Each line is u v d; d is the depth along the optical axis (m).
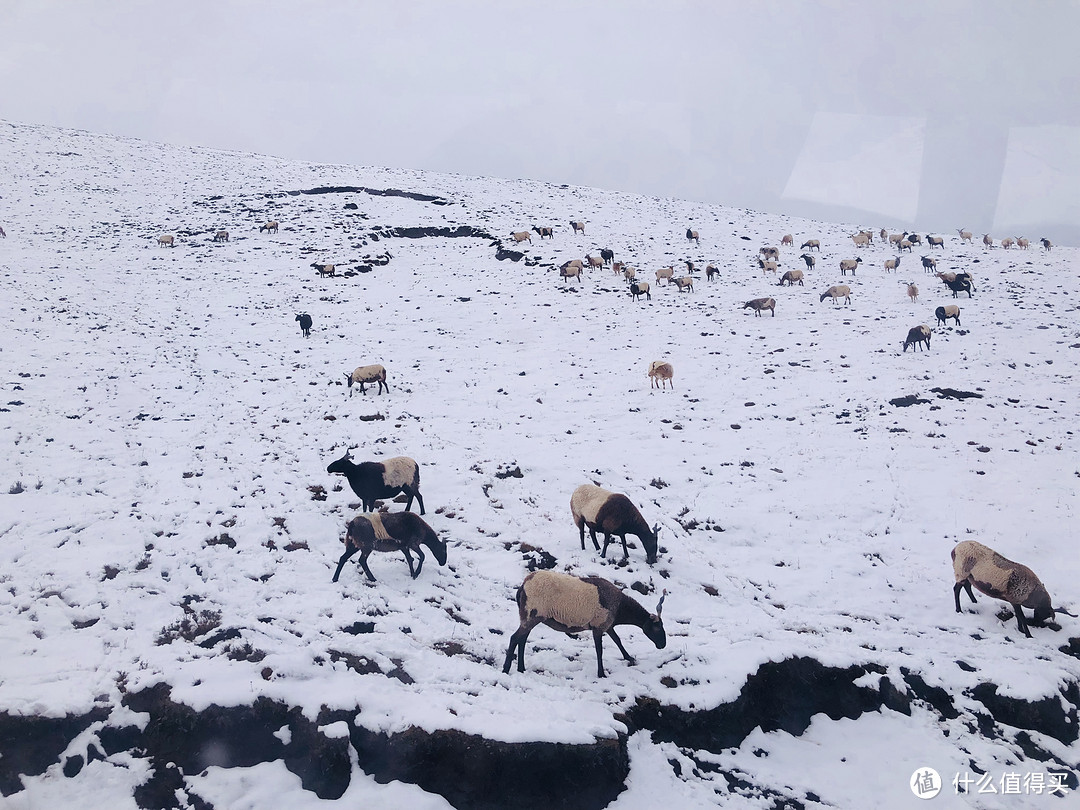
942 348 23.00
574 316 27.38
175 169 54.97
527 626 7.87
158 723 6.77
